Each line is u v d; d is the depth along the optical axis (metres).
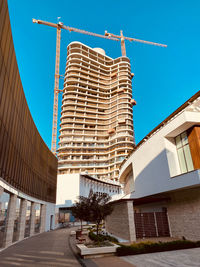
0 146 12.21
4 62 12.30
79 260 9.22
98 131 101.56
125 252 9.98
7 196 30.17
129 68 121.56
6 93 13.02
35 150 22.88
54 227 31.86
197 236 13.33
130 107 106.56
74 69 109.38
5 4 11.92
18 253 11.35
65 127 96.31
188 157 15.06
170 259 8.63
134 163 22.89
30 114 20.52
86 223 46.62
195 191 13.85
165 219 16.83
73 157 92.12
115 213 18.80
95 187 60.81
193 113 14.36
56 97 136.12
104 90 115.62
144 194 19.53
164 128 16.81
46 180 28.05
